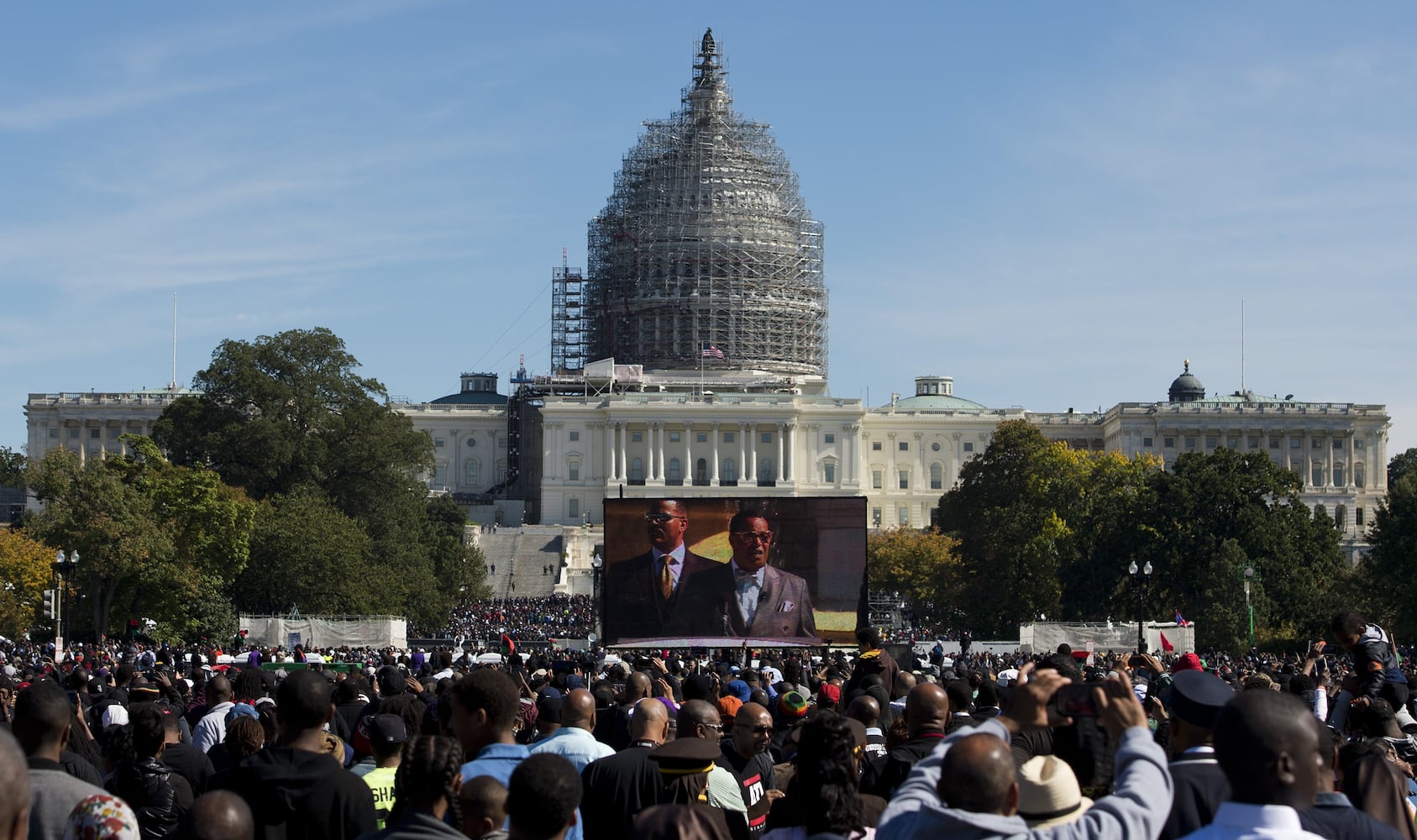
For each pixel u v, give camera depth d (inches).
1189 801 625.6
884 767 849.5
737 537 3009.4
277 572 5639.8
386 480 7027.6
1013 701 603.5
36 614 5167.3
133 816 612.7
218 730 1122.7
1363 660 1097.4
